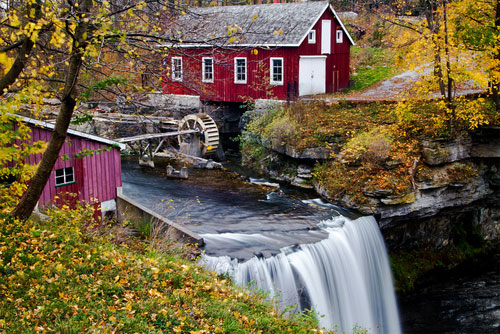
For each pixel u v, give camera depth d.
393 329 17.53
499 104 20.77
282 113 25.89
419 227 20.88
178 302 8.96
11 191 10.53
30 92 8.23
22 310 7.66
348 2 46.66
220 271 14.11
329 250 16.55
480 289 19.52
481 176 21.08
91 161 17.55
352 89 30.59
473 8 20.23
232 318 8.94
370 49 37.34
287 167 24.86
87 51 8.53
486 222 22.38
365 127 22.73
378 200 19.61
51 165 10.11
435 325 17.55
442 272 20.53
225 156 30.59
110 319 7.71
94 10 9.79
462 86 26.27
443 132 20.16
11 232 9.92
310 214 19.31
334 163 22.00
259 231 17.38
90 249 10.33
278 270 14.93
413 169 19.78
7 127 8.60
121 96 9.82
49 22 7.64
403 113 21.03
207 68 31.12
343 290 16.52
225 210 19.70
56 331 7.21
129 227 17.45
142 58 9.95
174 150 29.11
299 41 27.72
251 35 29.28
